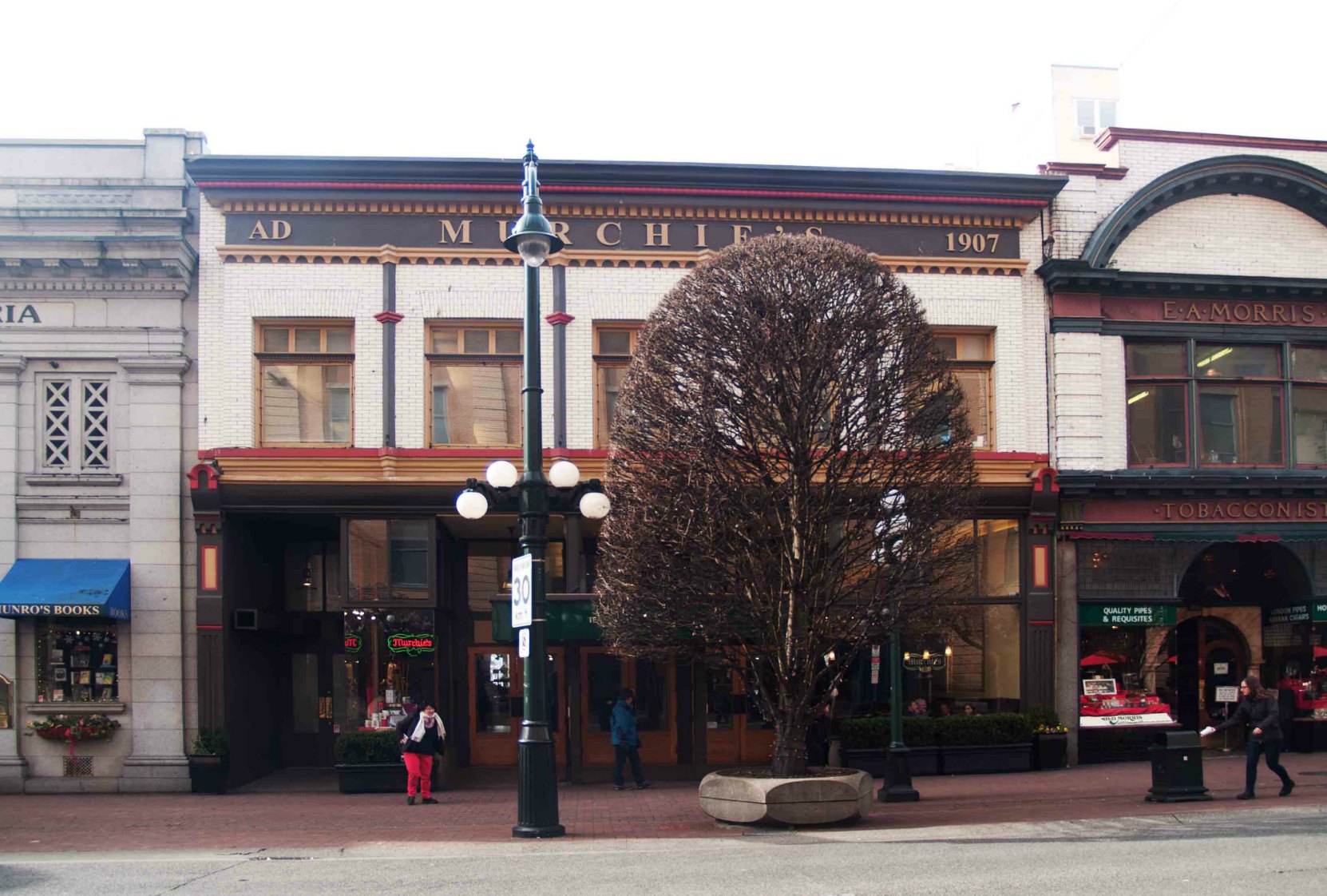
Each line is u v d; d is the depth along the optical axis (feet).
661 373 42.60
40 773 58.23
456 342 62.13
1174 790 46.21
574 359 61.67
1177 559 64.75
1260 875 30.01
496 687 67.36
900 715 50.08
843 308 42.37
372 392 60.64
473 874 33.14
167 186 61.46
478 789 57.82
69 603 56.18
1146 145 66.69
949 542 43.04
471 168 61.11
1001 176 63.82
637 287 62.44
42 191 61.41
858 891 28.89
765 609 41.22
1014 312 64.59
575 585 60.23
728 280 42.93
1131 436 65.26
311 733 68.08
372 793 56.95
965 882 29.81
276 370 61.31
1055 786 54.19
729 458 41.01
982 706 63.10
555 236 42.75
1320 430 66.74
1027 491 62.90
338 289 61.05
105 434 60.13
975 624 63.52
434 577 60.13
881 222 64.18
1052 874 30.86
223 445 59.57
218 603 58.44
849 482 41.42
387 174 61.05
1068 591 63.26
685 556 40.83
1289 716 66.90
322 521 62.90
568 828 43.62
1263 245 67.00
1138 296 65.31
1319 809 43.29
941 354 44.21
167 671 58.75
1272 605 68.74
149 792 57.72
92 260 59.21
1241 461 65.72
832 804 41.27
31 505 59.21
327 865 35.53
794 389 41.29
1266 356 66.80
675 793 55.36
